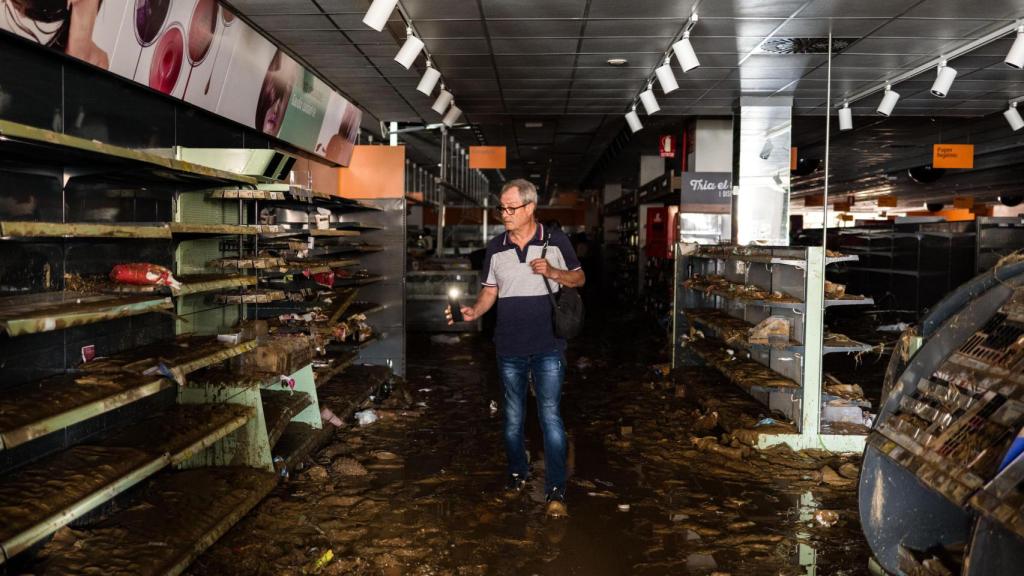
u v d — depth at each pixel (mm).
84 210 3264
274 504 3617
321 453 4539
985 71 6766
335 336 5234
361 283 6613
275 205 5426
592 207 29797
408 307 10953
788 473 4305
